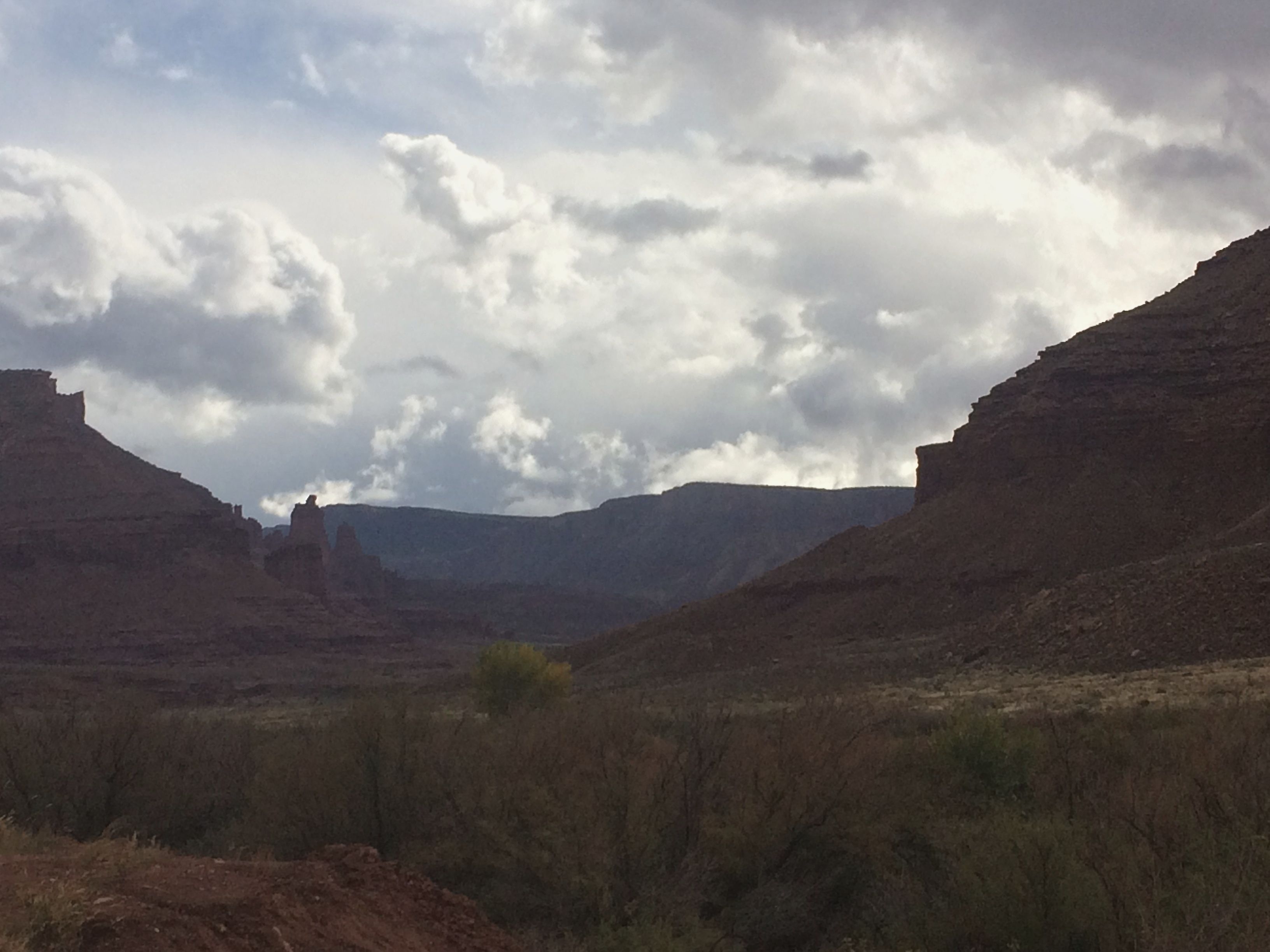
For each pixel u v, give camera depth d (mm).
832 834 21703
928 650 83188
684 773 22328
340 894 14461
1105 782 23609
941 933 17078
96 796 28344
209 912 12766
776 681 76500
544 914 19875
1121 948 15273
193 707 94000
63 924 11602
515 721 27750
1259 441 102250
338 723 26359
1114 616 68688
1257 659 56594
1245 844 16047
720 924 19969
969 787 24703
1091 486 107000
